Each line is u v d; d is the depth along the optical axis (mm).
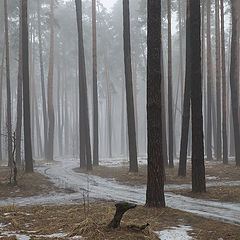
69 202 10375
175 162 27062
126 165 25156
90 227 6211
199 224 6922
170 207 9039
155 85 9023
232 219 7488
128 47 20031
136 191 12883
